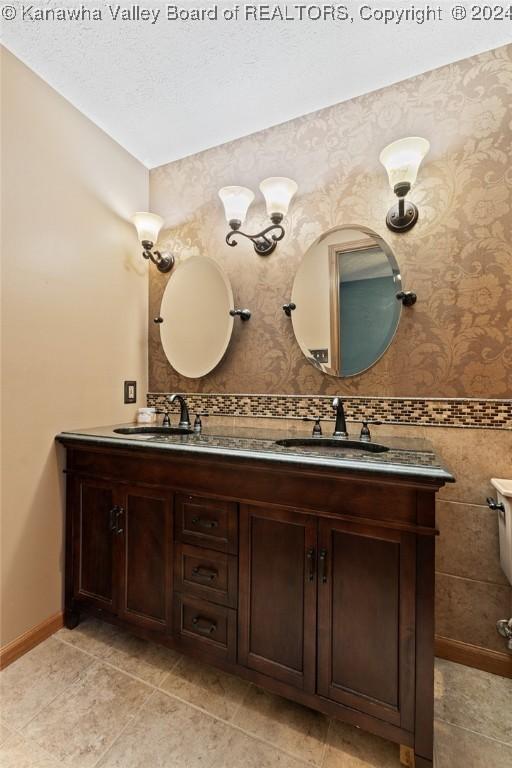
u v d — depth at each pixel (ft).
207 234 6.33
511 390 4.38
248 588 3.87
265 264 5.79
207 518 4.12
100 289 5.83
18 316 4.59
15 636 4.52
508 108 4.41
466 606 4.54
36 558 4.81
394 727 3.21
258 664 3.79
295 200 5.59
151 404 6.75
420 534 3.18
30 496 4.75
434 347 4.73
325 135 5.42
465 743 3.51
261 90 5.16
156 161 6.71
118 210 6.19
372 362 5.04
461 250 4.60
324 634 3.51
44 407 4.93
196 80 4.99
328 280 5.34
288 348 5.59
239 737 3.54
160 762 3.28
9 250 4.48
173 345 6.55
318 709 3.51
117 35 4.37
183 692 4.06
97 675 4.28
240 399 5.93
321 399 5.36
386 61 4.67
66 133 5.24
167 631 4.32
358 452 4.04
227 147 6.19
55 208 5.08
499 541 4.36
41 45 4.45
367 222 5.13
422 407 4.78
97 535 4.88
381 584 3.31
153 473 4.47
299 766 3.27
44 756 3.32
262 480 3.84
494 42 4.39
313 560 3.58
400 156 4.40
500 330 4.42
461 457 4.59
